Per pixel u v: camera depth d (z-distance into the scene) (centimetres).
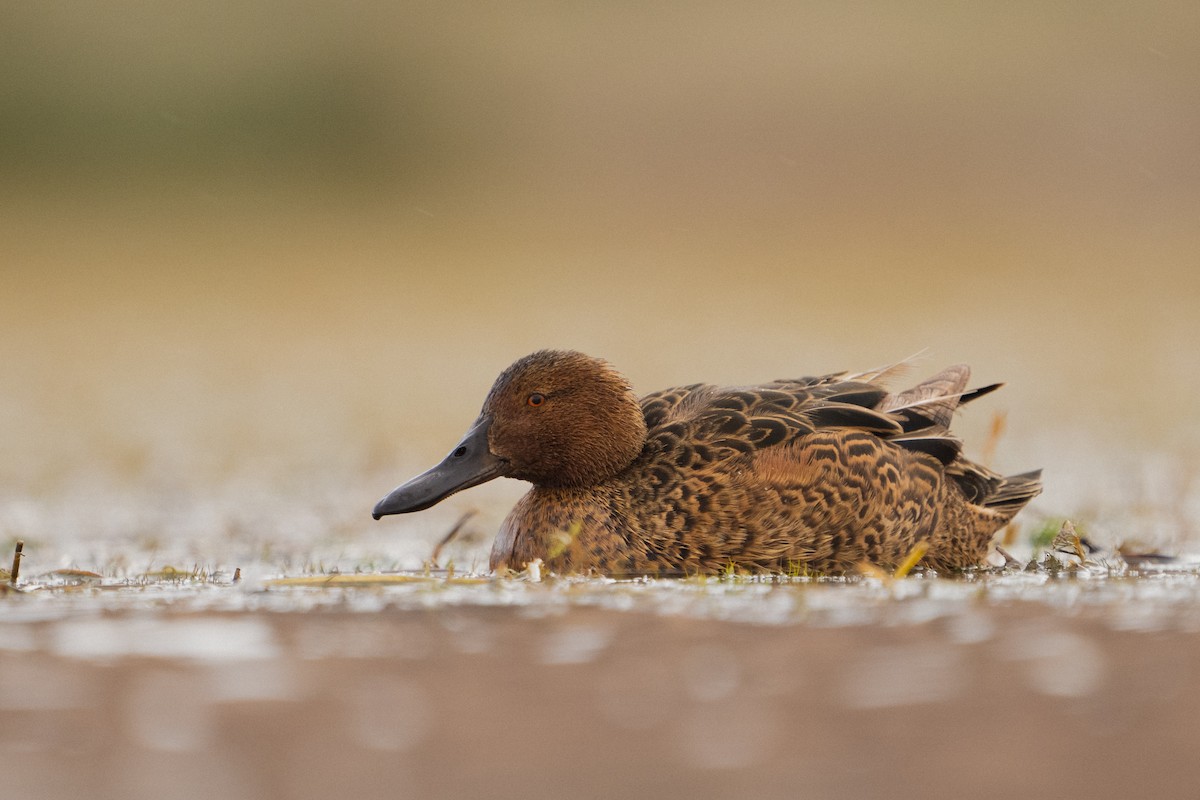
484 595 821
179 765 529
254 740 556
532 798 497
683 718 575
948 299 3108
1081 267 3438
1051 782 509
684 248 3653
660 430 984
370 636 713
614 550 934
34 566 1011
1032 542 1103
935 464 1002
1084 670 635
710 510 927
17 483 1478
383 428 1847
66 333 2800
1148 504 1259
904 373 1086
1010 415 1909
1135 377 2211
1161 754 534
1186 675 625
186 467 1578
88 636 714
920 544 976
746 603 784
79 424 1908
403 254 3638
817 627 720
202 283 3341
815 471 939
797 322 2791
